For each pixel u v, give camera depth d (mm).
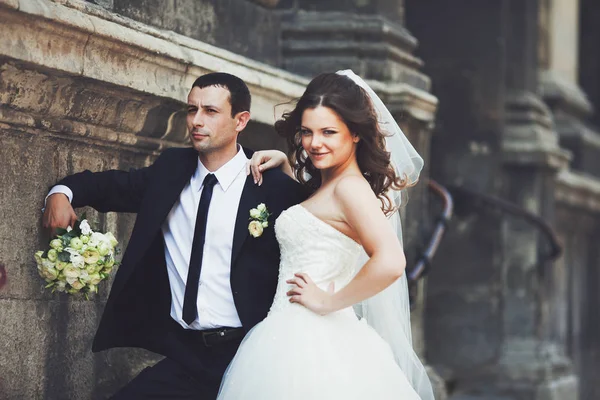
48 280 5453
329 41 9055
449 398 13141
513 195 13695
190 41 6637
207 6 7613
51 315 5855
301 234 5141
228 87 5430
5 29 4887
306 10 9211
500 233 13133
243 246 5367
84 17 5445
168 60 6227
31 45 5082
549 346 13977
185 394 5422
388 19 9398
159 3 6945
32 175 5621
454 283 13289
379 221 4984
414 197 9211
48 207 5512
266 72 7480
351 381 4953
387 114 5914
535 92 14508
